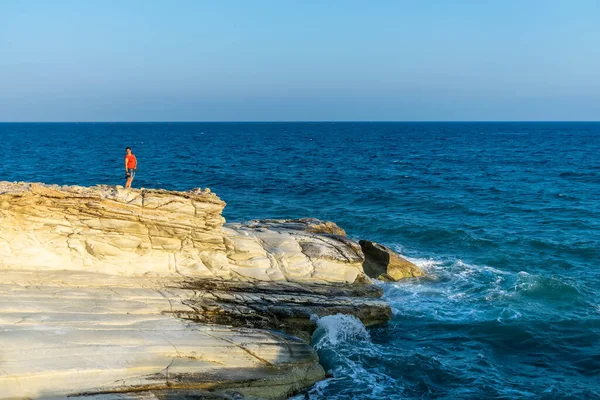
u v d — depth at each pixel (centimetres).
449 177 6438
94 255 1939
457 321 2123
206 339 1553
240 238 2238
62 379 1265
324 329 1892
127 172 2256
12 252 1838
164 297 1797
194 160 8506
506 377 1719
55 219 1902
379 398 1577
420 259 2944
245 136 19050
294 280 2111
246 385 1445
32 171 6462
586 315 2184
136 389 1309
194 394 1354
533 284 2483
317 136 19300
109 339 1443
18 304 1544
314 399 1547
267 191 5209
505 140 16388
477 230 3597
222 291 1928
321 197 4891
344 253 2277
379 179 6172
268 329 1784
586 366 1794
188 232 2044
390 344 1923
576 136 19312
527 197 4931
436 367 1756
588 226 3716
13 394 1196
